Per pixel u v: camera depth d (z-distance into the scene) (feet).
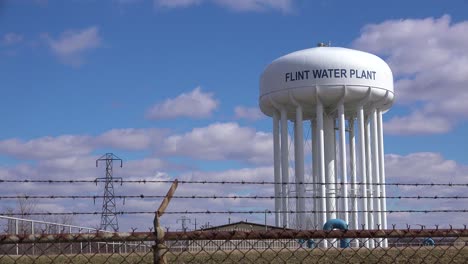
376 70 148.66
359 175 144.87
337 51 148.87
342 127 145.48
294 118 161.68
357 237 26.35
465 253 59.93
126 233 24.41
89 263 41.91
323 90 145.07
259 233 25.55
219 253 64.80
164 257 24.58
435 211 31.48
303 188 141.90
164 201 24.80
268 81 151.74
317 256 63.26
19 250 53.88
